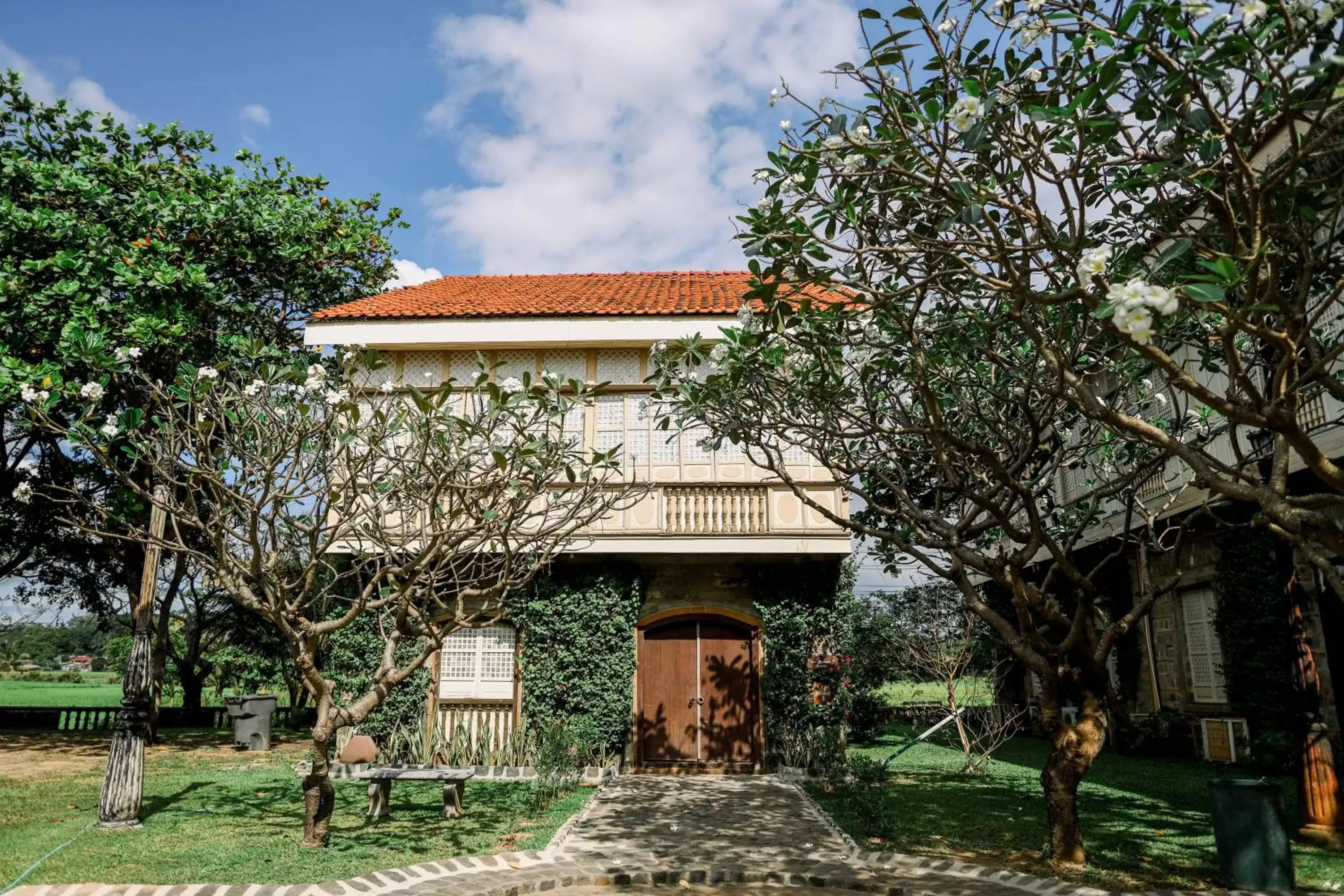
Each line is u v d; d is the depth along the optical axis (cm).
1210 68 455
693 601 1577
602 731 1501
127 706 988
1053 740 852
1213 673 1586
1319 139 470
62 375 1357
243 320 1639
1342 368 897
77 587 2484
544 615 1538
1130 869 802
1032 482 1016
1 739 2008
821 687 1527
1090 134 555
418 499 927
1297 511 526
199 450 886
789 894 793
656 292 1800
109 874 768
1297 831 925
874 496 1386
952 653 1755
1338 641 1289
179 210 1502
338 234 1862
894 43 586
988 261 677
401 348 1595
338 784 1327
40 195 1438
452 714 1560
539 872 829
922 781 1368
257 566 836
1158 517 997
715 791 1315
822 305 959
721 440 1041
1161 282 637
